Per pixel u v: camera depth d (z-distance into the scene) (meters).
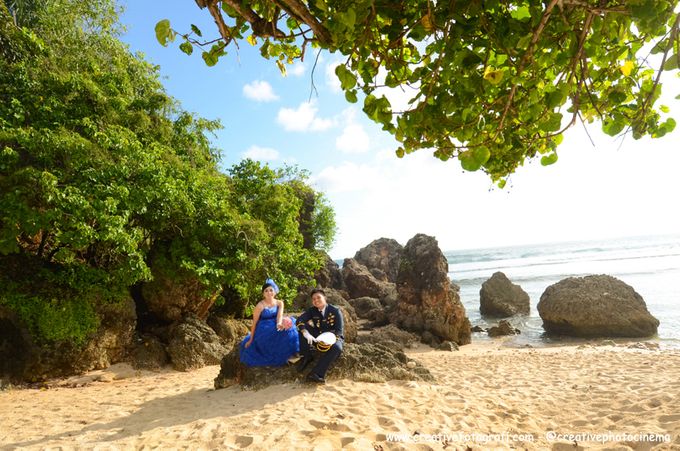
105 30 14.83
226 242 12.31
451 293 20.38
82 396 7.57
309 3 2.10
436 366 12.03
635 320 18.75
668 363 9.82
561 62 2.18
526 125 2.44
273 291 6.82
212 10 2.31
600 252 78.75
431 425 4.84
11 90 10.16
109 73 12.73
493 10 2.11
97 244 10.91
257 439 4.34
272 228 15.40
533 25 2.02
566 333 20.30
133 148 10.44
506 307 28.22
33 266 9.89
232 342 13.34
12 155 8.67
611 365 10.22
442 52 2.13
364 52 2.21
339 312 6.52
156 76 15.55
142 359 10.61
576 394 6.70
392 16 2.13
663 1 1.73
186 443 4.41
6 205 8.11
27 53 11.18
